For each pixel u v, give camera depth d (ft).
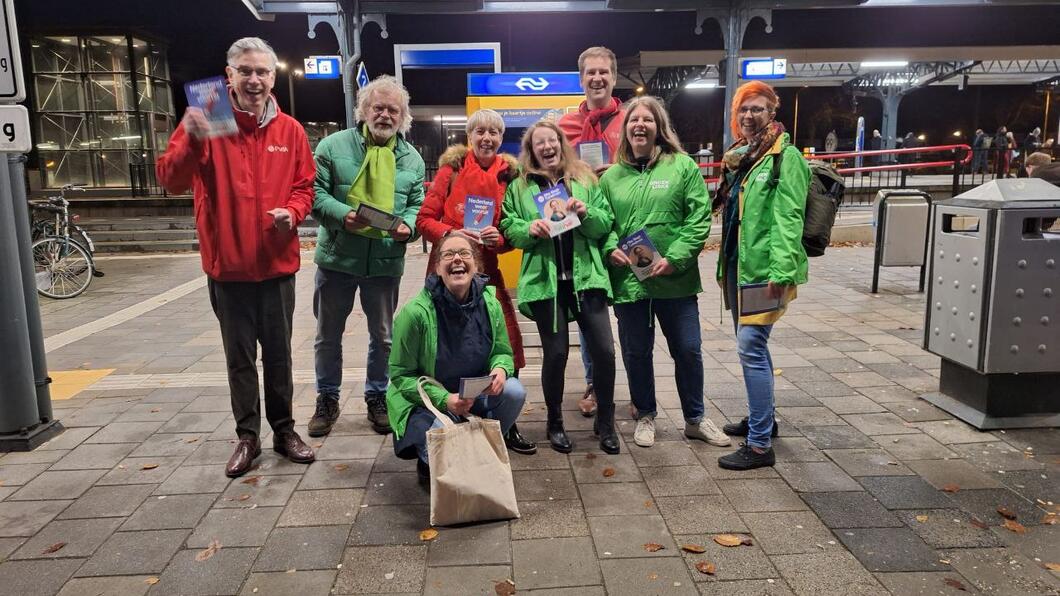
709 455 11.35
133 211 52.85
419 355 10.11
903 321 20.31
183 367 17.26
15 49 10.59
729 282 11.58
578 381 15.60
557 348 11.37
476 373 10.49
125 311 24.90
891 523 9.05
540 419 13.23
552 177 11.50
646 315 11.55
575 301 11.35
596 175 12.21
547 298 11.08
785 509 9.49
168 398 14.78
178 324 22.54
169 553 8.66
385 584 7.91
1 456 11.77
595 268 11.12
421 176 12.65
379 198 11.53
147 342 20.03
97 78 61.82
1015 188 11.63
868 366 15.99
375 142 11.91
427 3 38.19
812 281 27.22
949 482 10.17
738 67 41.29
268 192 10.52
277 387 11.37
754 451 10.82
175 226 48.16
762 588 7.71
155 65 66.03
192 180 10.43
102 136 62.69
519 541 8.78
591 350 11.27
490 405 10.41
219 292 10.80
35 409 12.34
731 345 18.15
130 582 8.04
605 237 11.55
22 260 12.47
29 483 10.70
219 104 9.81
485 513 9.15
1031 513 9.23
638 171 11.64
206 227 10.48
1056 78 101.96
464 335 10.19
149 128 64.13
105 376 16.49
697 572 8.04
